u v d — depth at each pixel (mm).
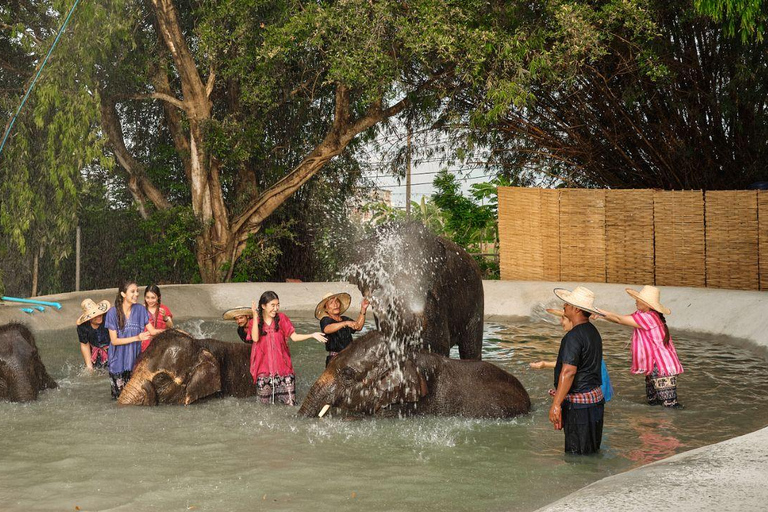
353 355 6949
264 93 20812
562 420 5867
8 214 16281
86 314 9289
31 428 6617
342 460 5633
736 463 4262
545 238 20391
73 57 17734
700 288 14766
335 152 22672
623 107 22031
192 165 22234
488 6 19359
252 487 4977
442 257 7453
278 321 7727
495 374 7219
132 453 5824
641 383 8703
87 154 17188
